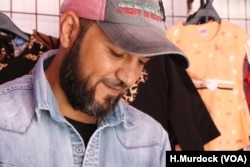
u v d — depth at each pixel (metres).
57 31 1.32
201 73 1.30
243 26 1.56
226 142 1.30
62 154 0.65
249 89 1.42
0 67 1.05
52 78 0.68
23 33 1.12
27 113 0.65
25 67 1.05
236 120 1.33
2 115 0.63
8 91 0.66
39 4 1.29
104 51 0.59
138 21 0.59
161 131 0.81
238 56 1.34
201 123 1.21
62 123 0.66
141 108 1.13
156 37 0.58
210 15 1.34
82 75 0.61
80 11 0.61
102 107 0.62
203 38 1.32
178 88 1.17
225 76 1.32
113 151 0.72
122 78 0.60
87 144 0.68
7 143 0.61
